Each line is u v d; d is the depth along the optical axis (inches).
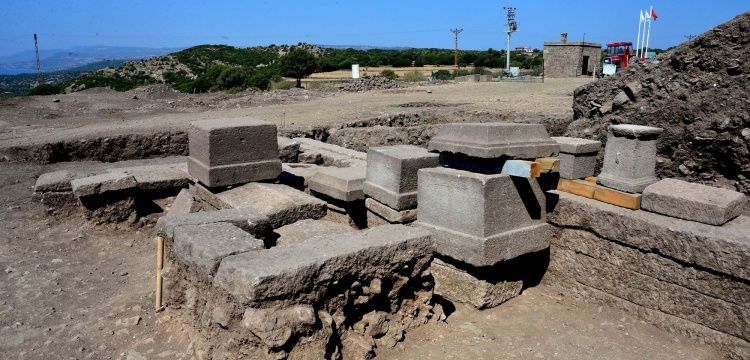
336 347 143.6
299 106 738.2
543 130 193.0
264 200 229.6
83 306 187.2
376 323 157.9
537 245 192.9
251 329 129.3
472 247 178.1
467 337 168.7
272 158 255.4
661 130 190.1
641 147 187.9
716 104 230.4
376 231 168.7
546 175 197.9
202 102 808.9
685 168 231.5
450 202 185.3
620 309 183.5
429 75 1590.8
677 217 173.6
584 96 334.0
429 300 173.6
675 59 265.1
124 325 172.1
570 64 1424.7
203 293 151.9
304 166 312.5
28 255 232.7
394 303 164.6
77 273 217.9
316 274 139.3
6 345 160.1
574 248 195.8
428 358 156.4
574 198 196.5
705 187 178.4
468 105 698.8
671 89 254.5
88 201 265.0
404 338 165.2
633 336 169.9
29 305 185.9
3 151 377.4
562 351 161.5
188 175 273.9
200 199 262.1
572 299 196.9
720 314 158.4
